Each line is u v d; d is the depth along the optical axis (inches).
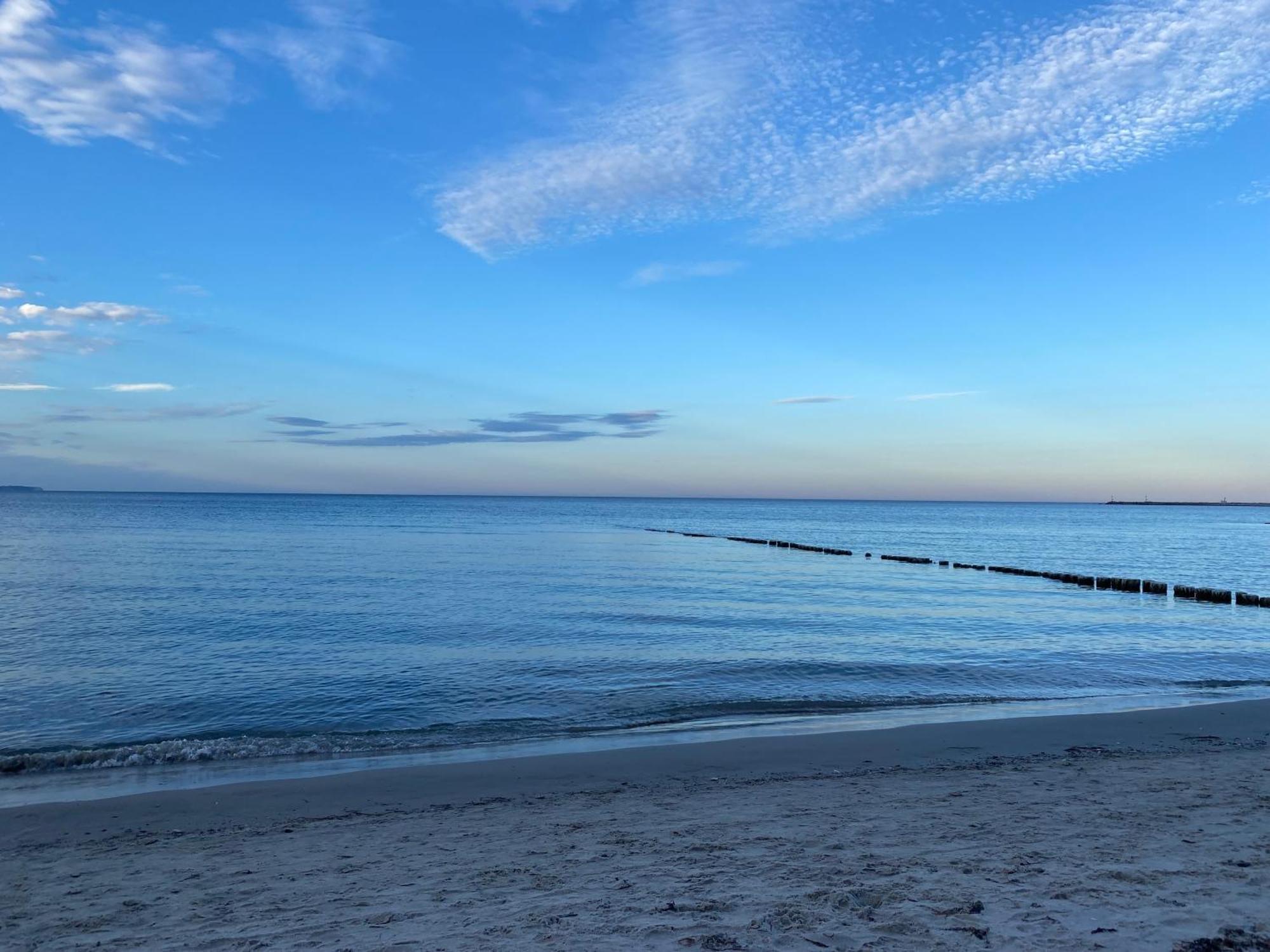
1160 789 375.2
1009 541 3597.4
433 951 203.3
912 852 280.1
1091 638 1027.3
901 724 575.8
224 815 371.6
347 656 839.7
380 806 382.0
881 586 1681.8
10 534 2903.5
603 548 2721.5
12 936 229.5
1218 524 5689.0
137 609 1159.6
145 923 237.3
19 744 531.2
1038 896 231.5
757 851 286.8
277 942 215.8
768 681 740.7
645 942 203.6
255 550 2315.5
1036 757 462.6
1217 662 861.8
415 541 2834.6
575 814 355.6
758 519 6131.9
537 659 831.7
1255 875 248.8
